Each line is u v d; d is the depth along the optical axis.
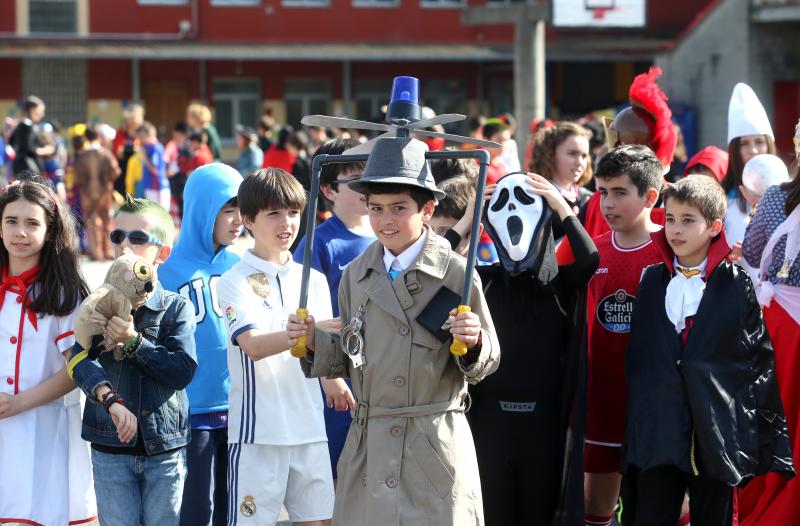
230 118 80.50
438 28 82.69
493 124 25.38
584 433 9.98
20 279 10.41
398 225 8.61
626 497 10.60
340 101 81.69
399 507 8.60
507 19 38.19
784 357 11.88
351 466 8.89
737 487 10.96
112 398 9.58
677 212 10.30
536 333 10.10
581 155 14.87
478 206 8.42
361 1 81.94
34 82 76.25
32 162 37.56
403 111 8.72
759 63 64.19
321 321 9.19
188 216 11.77
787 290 11.84
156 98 79.12
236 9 79.94
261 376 10.45
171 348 10.06
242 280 10.55
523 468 10.12
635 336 10.55
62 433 10.58
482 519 8.90
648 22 82.69
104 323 9.63
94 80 76.94
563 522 9.92
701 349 10.16
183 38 78.44
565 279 10.09
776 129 64.50
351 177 11.72
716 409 10.03
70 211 10.95
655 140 12.95
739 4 64.38
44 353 10.41
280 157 36.81
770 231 11.91
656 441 10.09
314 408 10.65
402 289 8.71
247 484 10.41
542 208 10.07
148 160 37.62
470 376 8.55
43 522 10.30
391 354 8.70
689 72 66.75
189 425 10.41
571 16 50.19
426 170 8.56
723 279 10.35
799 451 11.75
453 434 8.76
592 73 84.94
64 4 77.19
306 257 8.81
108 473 9.98
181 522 11.12
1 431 10.27
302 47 79.56
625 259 11.30
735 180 14.89
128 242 10.78
